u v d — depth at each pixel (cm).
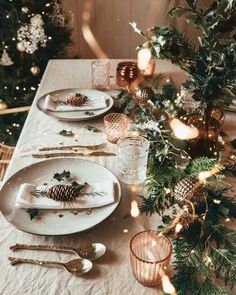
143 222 77
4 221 76
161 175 83
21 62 196
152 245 66
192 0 81
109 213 76
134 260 61
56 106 117
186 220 72
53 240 72
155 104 99
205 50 80
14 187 84
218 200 76
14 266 67
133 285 64
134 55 233
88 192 81
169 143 87
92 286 64
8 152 142
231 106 115
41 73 200
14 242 71
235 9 77
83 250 69
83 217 76
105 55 235
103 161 95
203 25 78
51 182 86
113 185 83
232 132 107
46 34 193
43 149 99
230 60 78
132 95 121
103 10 221
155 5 213
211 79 80
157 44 82
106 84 132
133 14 220
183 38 84
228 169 88
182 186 74
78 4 219
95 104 118
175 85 123
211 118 96
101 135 106
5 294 62
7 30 187
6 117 201
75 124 111
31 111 118
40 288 63
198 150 95
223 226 71
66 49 215
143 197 80
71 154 98
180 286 61
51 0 191
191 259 66
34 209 77
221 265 65
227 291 61
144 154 87
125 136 96
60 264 67
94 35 229
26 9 181
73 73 146
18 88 194
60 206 78
